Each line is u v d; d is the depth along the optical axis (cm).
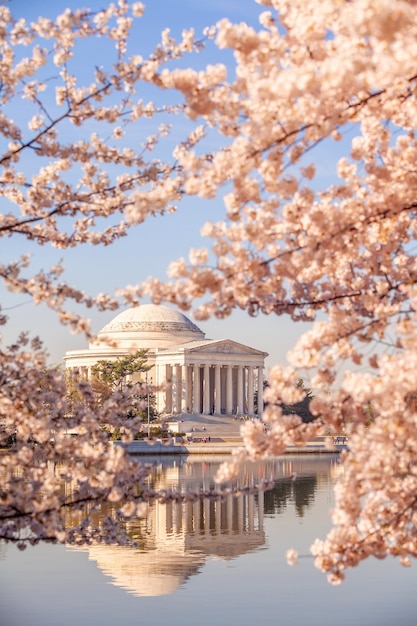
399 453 1719
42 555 5541
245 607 4131
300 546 5778
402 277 2178
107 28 2370
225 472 1905
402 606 4097
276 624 3794
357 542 1888
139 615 3966
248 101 1891
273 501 8481
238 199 1852
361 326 1894
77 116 2419
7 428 2655
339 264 2153
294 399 1861
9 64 2334
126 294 1988
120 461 2241
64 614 4003
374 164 2023
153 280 1925
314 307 2216
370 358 1873
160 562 5291
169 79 1911
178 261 1909
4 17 2325
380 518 1922
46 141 2464
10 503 2194
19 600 4278
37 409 2539
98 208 2588
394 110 1936
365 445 1659
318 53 1792
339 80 1500
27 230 2566
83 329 2142
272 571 4997
